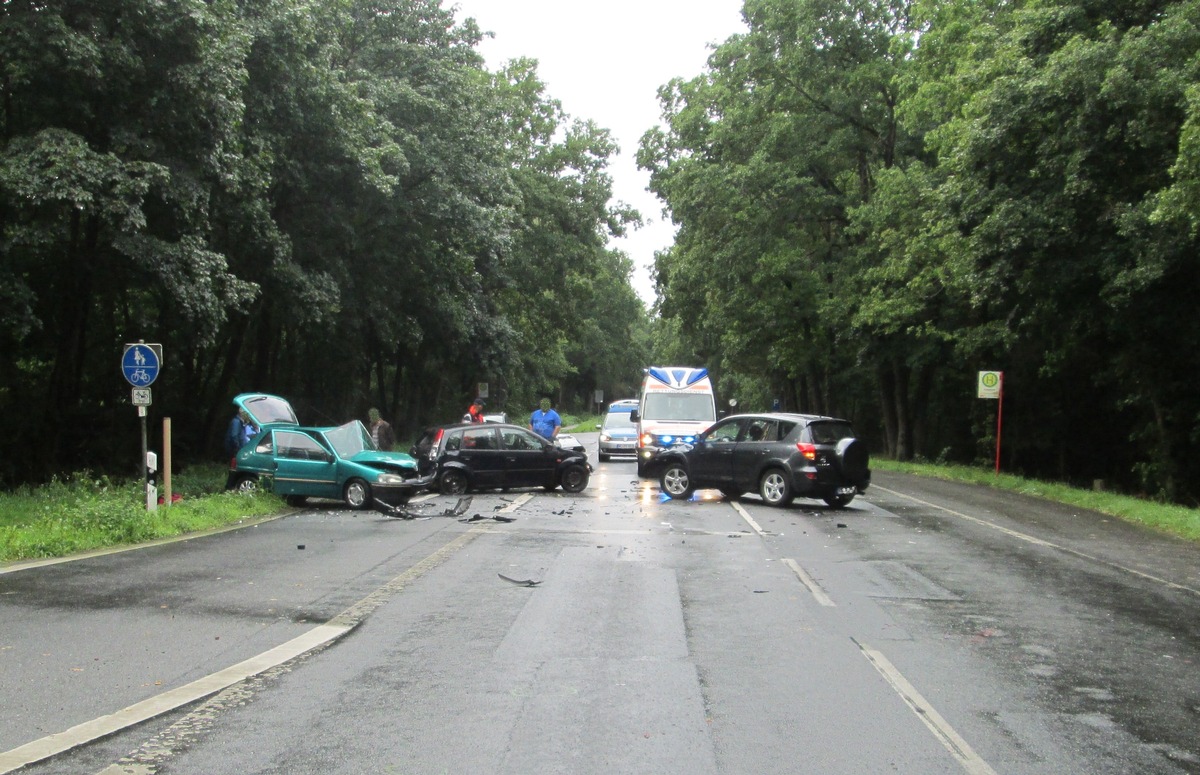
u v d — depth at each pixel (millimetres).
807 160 37094
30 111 18500
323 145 24656
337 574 10984
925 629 8570
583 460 22266
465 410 61844
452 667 7164
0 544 11906
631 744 5551
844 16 36625
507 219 32406
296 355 38438
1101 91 18812
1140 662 7523
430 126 29688
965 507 19484
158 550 12742
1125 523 17188
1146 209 18875
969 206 22938
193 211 19625
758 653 7660
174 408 29984
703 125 40938
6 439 23391
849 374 46344
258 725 5844
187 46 18578
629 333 110562
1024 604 9711
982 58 26312
